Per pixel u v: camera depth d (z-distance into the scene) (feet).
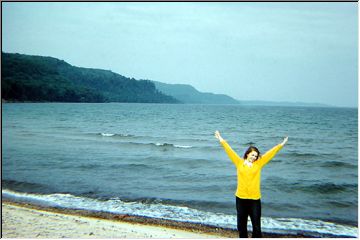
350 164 62.23
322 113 390.63
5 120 190.39
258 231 19.63
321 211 34.40
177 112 356.79
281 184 45.14
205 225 29.66
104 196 38.68
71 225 27.40
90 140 98.58
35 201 36.45
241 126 171.01
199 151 79.15
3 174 48.47
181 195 39.34
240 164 20.34
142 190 41.37
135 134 123.54
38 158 63.36
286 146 93.30
